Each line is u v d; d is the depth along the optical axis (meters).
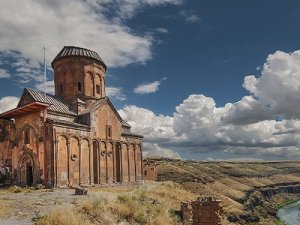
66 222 14.87
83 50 42.22
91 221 16.28
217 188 114.25
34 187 30.98
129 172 42.06
